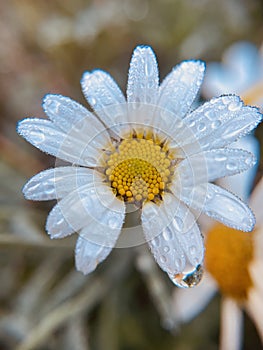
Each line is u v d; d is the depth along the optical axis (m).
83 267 0.13
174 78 0.14
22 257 0.20
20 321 0.20
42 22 0.22
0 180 0.21
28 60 0.23
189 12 0.22
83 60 0.22
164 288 0.19
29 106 0.22
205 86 0.20
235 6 0.22
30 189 0.13
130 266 0.20
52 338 0.19
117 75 0.22
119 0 0.23
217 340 0.20
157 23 0.22
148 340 0.20
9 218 0.19
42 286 0.20
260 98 0.18
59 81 0.22
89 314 0.20
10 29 0.23
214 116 0.14
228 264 0.17
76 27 0.22
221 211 0.13
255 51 0.20
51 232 0.13
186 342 0.20
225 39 0.22
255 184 0.18
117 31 0.22
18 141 0.22
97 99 0.14
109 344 0.20
